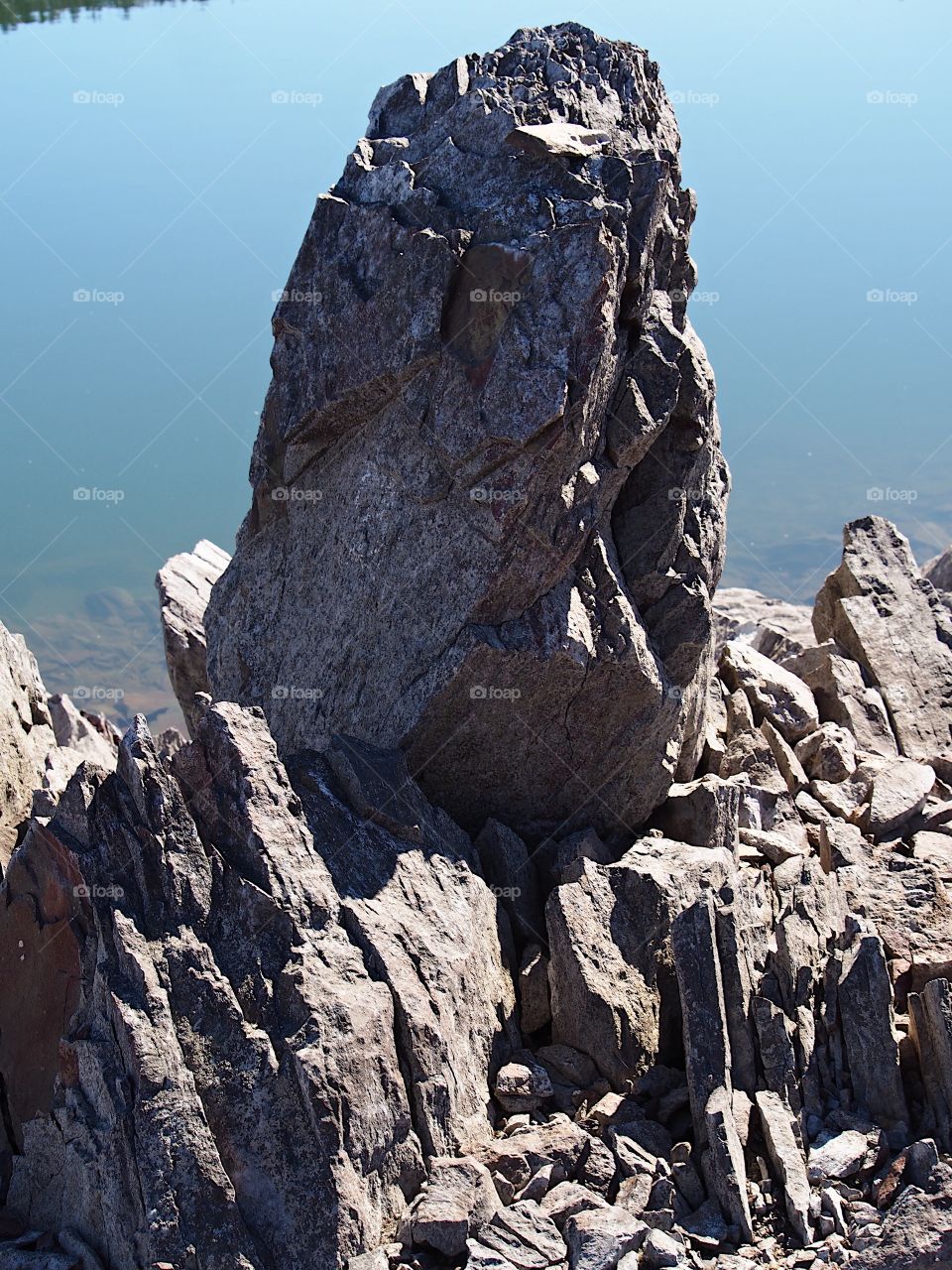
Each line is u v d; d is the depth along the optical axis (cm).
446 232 1385
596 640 1422
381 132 1571
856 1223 1096
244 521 1658
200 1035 1099
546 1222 1079
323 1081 1081
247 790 1208
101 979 1121
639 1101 1232
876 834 1633
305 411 1493
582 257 1320
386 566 1437
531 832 1509
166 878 1155
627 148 1491
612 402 1431
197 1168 1047
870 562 2045
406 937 1223
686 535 1555
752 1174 1136
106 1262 1067
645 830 1580
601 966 1288
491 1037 1261
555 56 1526
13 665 1670
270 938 1153
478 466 1341
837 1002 1238
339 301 1453
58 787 1520
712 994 1193
